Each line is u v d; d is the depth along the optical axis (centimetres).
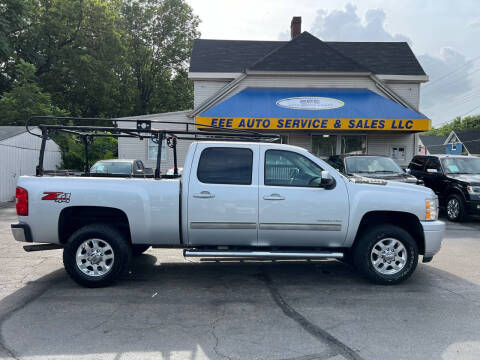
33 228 509
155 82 3703
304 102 1636
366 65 1886
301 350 345
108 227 520
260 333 379
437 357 333
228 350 344
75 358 328
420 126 1550
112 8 3212
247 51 2017
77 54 2861
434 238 530
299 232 522
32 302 462
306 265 641
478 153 4625
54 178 516
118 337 369
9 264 632
